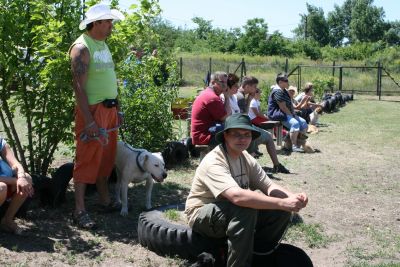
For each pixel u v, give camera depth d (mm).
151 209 5781
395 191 8258
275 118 11133
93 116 5836
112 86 5957
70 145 7207
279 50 60000
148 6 6934
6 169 5242
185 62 40875
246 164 4656
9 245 5051
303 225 6250
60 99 6566
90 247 5234
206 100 7656
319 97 25359
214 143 7625
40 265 4688
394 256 5504
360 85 34625
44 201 6379
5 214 5344
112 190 7367
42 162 7113
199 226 4559
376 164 10234
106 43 6609
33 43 6289
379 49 64062
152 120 8906
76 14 6422
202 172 4504
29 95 6543
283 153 11008
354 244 5820
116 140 6250
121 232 5727
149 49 8977
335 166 9922
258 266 4555
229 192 4230
